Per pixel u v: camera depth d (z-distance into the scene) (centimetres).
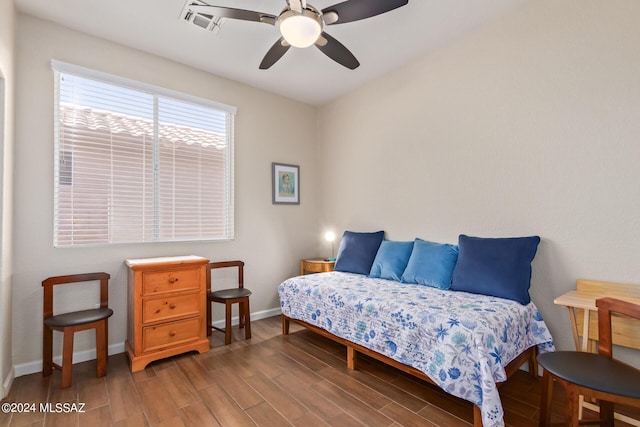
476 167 258
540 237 222
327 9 176
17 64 223
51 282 224
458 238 268
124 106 271
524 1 225
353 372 226
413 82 305
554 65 215
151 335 237
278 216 374
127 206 271
